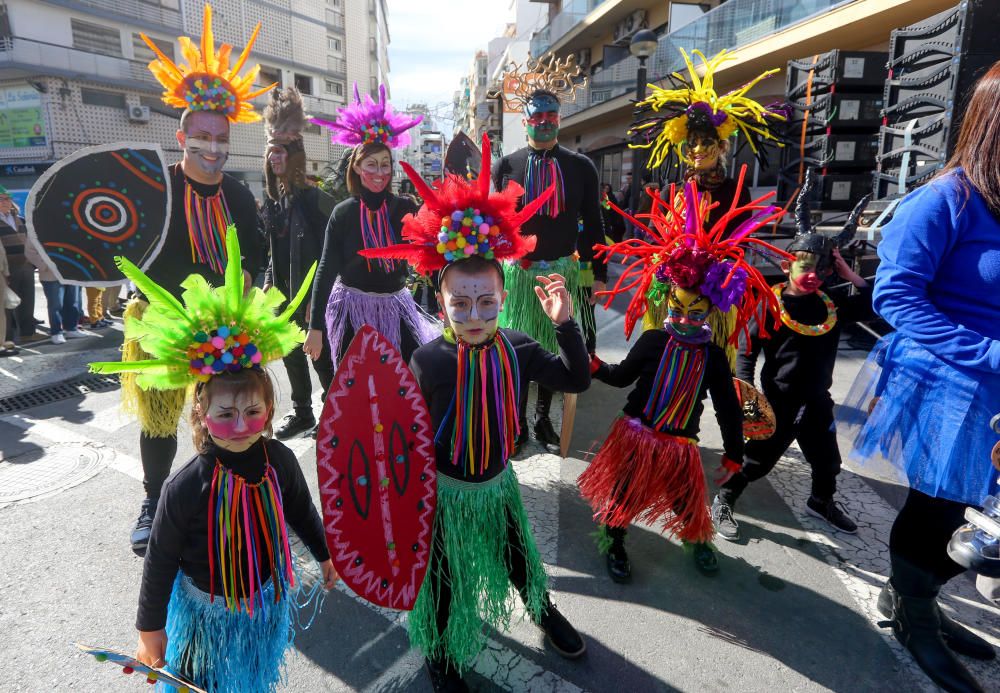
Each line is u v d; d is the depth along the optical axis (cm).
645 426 255
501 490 204
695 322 242
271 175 392
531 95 353
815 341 282
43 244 244
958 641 217
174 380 162
